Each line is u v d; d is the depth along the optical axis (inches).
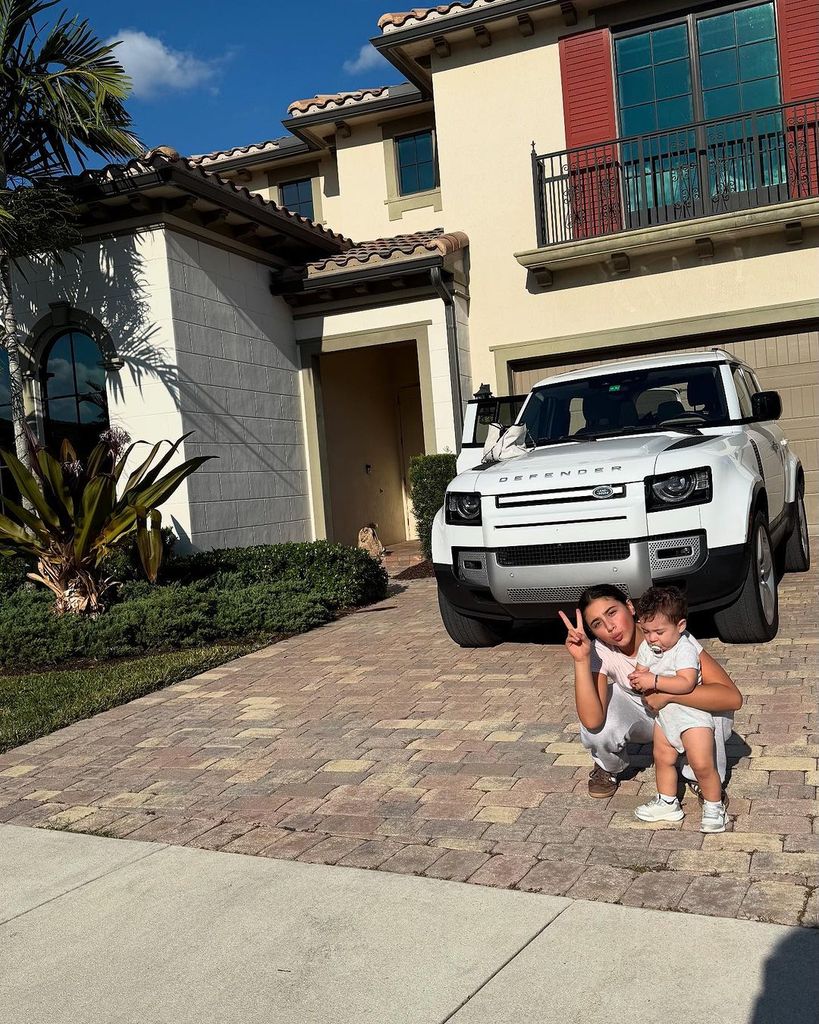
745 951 109.2
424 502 475.8
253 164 660.1
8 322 402.0
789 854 132.3
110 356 438.9
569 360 512.1
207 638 327.9
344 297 522.3
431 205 593.6
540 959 112.0
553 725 199.9
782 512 304.7
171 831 164.1
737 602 239.8
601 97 502.0
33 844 164.4
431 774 178.4
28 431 401.7
